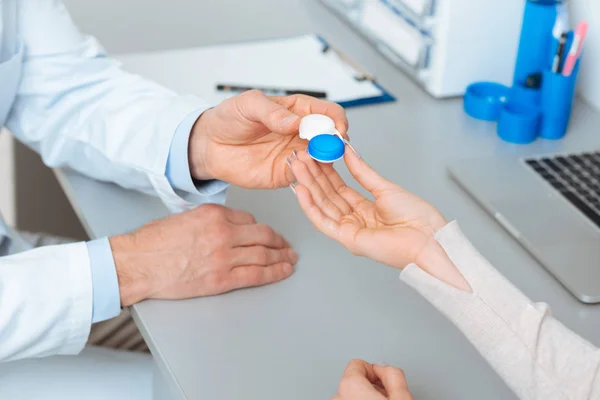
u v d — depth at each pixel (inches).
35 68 45.1
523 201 43.0
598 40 49.9
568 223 41.9
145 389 43.4
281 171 40.6
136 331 51.8
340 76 52.2
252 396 35.4
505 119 47.6
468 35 49.6
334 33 57.3
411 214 36.4
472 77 50.9
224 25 57.6
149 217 43.2
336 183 38.2
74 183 45.2
